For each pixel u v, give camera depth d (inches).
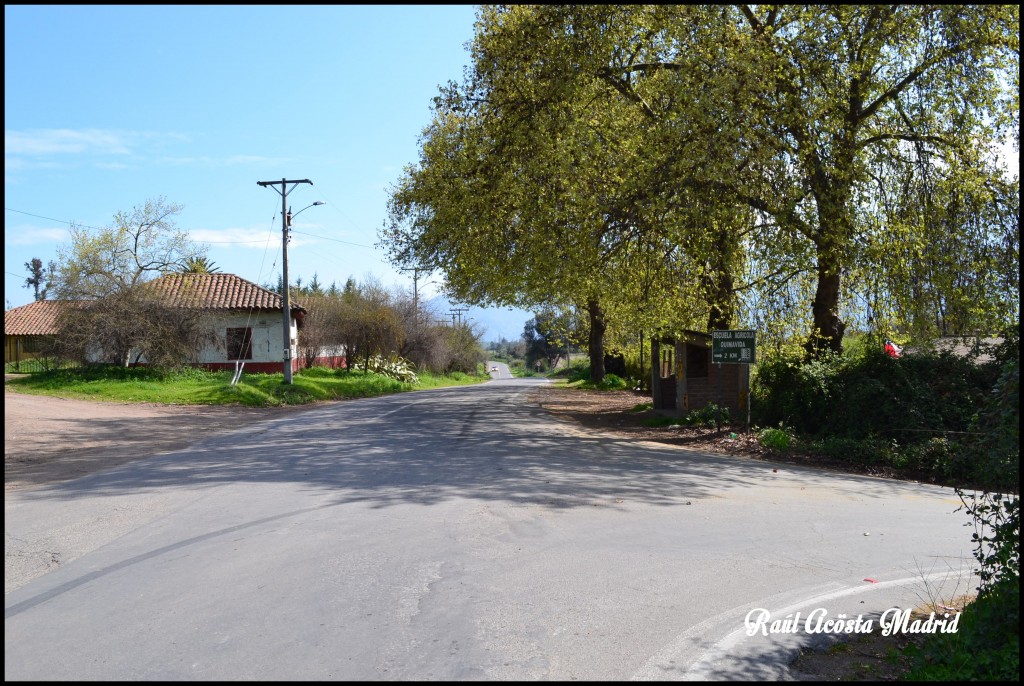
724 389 838.5
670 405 1000.9
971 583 255.3
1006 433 218.1
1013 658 171.8
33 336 1552.7
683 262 813.9
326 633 200.2
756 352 717.9
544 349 4591.5
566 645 194.7
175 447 611.2
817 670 184.2
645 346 1460.4
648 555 280.4
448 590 235.6
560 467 495.2
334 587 238.1
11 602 224.5
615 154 737.0
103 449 595.5
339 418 903.1
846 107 663.8
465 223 823.1
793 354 718.5
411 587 238.4
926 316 682.2
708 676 178.9
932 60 645.9
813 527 335.9
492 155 737.6
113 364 1285.7
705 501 392.5
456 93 774.5
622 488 420.8
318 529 312.7
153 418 875.4
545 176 724.7
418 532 307.7
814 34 629.6
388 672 176.7
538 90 706.2
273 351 1690.5
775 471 523.8
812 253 637.3
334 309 1868.8
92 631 201.2
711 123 608.7
